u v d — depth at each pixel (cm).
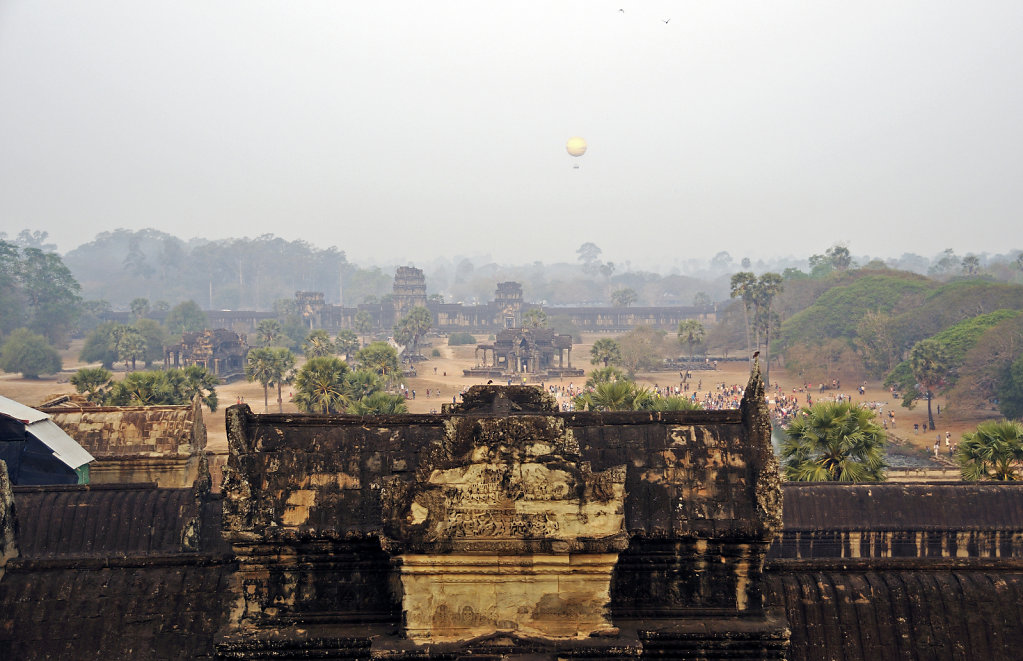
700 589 1154
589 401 4381
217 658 1121
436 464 1063
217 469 2909
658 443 1194
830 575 1277
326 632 1123
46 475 2311
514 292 19588
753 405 1184
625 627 1122
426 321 14750
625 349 12825
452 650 1047
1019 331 8375
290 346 15350
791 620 1237
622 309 19688
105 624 1223
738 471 1172
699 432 1198
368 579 1152
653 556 1149
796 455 3397
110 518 1808
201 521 1839
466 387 11444
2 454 2261
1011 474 3306
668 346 14288
